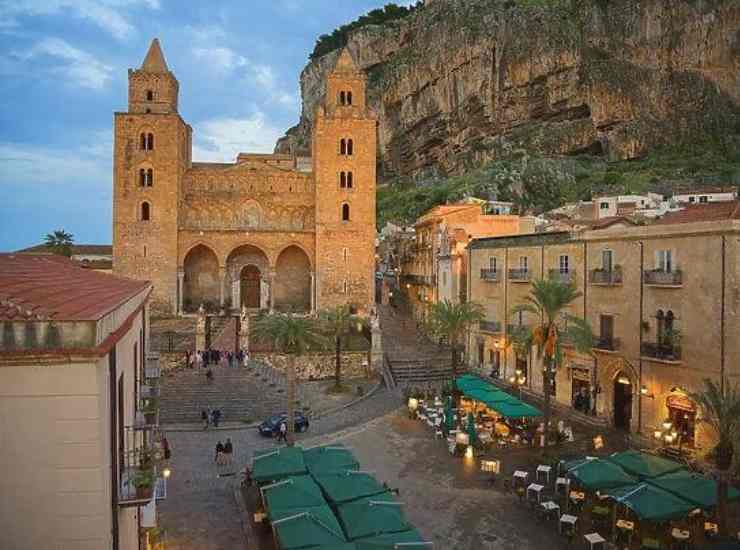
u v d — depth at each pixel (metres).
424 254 80.12
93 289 19.44
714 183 141.50
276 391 51.66
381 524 21.52
